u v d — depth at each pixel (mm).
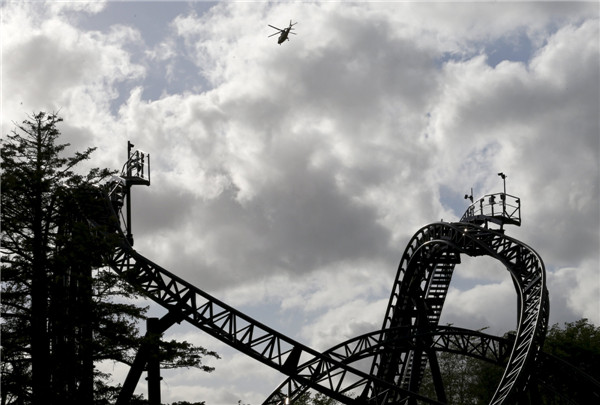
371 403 64438
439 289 84188
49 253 49000
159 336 50281
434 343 75375
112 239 49906
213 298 59906
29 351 46062
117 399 51375
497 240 70500
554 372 70188
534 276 65750
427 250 81750
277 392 68938
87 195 50156
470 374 109250
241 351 60188
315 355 61562
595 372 95750
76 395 46406
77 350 48625
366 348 72812
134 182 71688
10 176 47188
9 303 46719
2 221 47469
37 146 49438
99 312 47656
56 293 47250
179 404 49250
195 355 50938
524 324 63375
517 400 61438
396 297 85188
